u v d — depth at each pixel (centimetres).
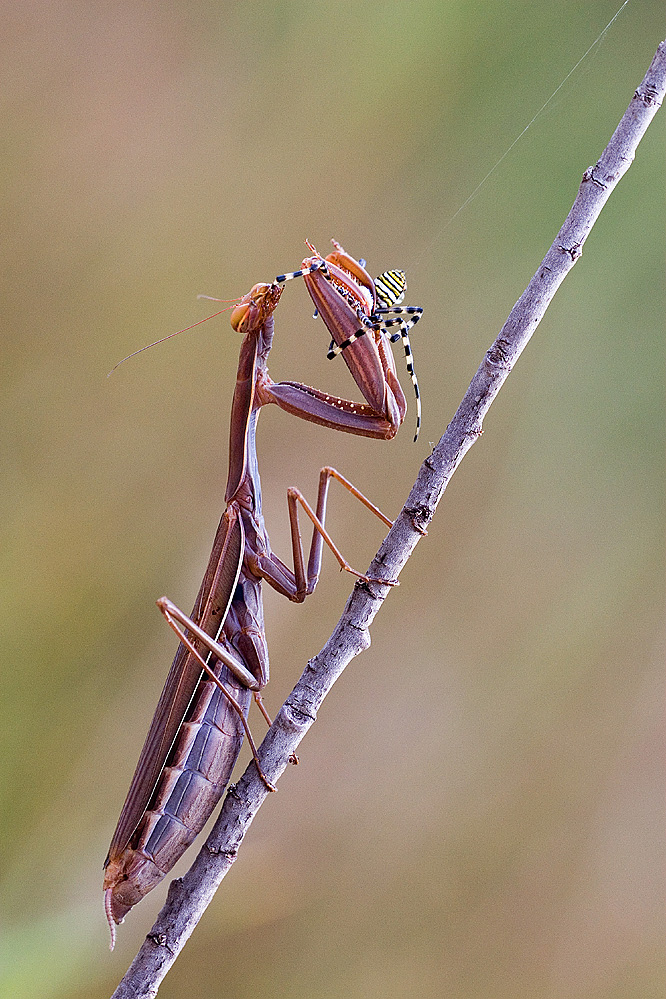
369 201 66
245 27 66
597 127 66
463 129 66
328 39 66
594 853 65
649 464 66
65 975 62
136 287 66
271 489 66
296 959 64
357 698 66
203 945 64
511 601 66
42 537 65
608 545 66
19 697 64
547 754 66
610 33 66
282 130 66
